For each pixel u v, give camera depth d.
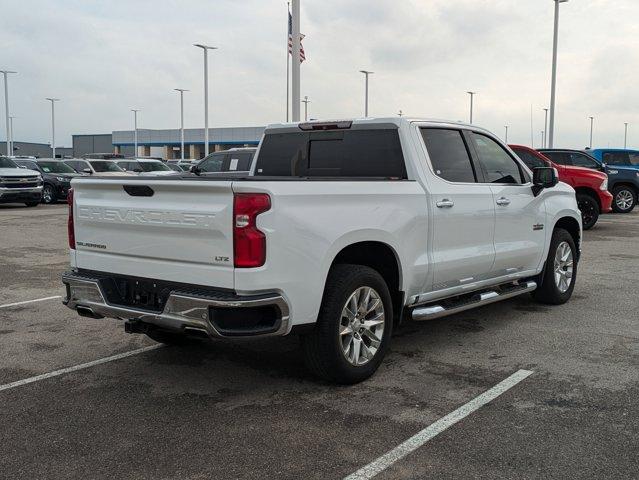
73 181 4.96
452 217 5.55
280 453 3.69
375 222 4.79
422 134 5.59
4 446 3.82
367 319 4.88
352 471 3.47
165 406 4.43
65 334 6.29
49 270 9.95
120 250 4.66
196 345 5.89
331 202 4.48
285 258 4.15
